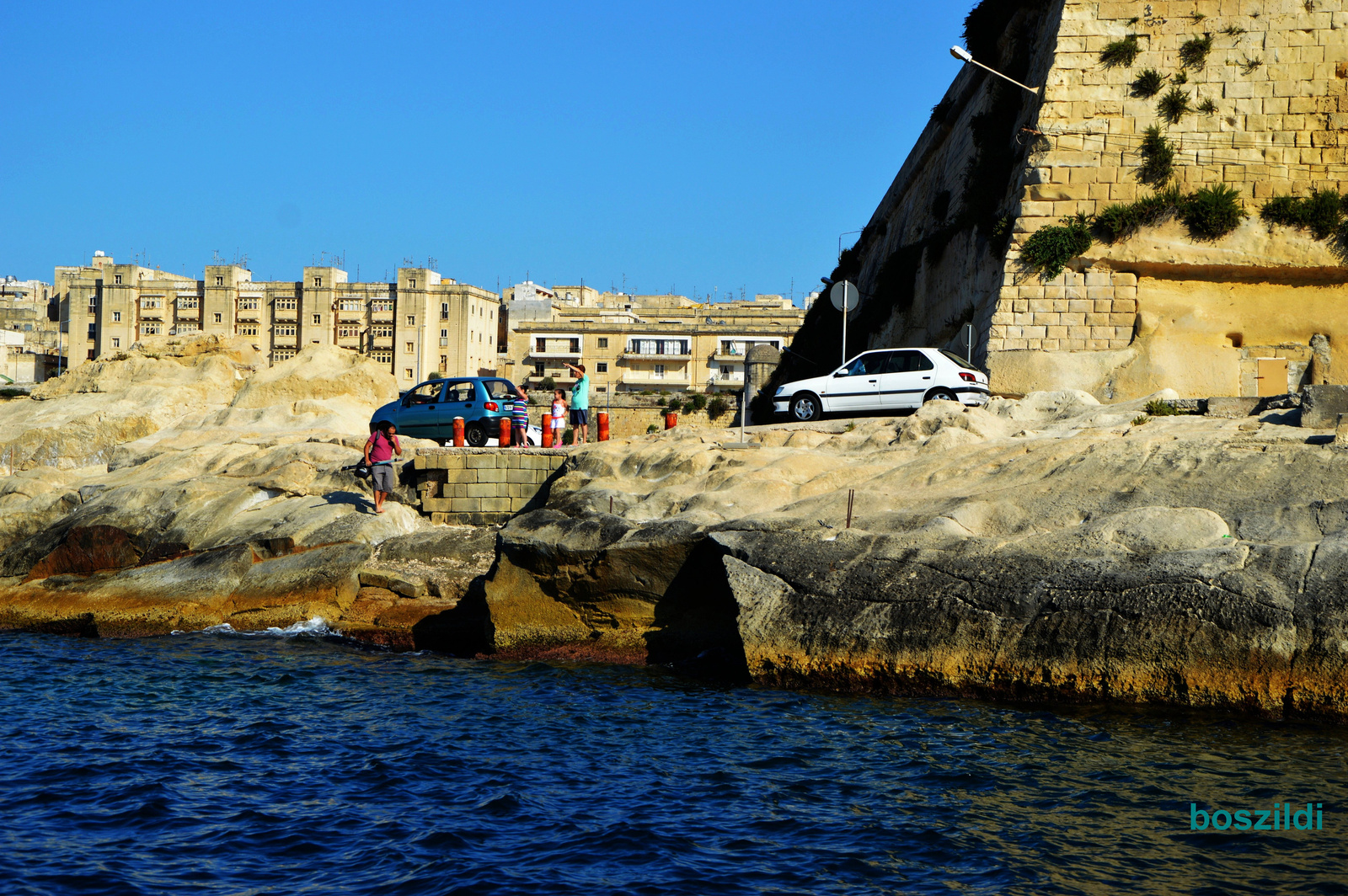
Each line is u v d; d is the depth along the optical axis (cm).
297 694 1667
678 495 2005
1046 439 1961
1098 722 1385
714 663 1802
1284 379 2614
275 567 2244
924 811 1105
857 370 2648
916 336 3653
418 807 1146
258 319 12081
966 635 1511
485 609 2080
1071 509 1641
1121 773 1198
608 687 1680
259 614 2197
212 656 1967
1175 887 931
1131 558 1476
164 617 2214
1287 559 1403
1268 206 2644
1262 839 1023
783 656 1611
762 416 4581
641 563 1841
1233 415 2003
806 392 2669
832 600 1606
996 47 3388
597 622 1917
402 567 2225
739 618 1642
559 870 977
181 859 1015
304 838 1063
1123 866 973
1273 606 1366
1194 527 1492
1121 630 1429
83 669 1862
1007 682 1486
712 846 1029
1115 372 2650
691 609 1861
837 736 1363
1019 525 1645
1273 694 1355
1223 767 1210
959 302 3231
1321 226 2606
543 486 2461
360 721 1498
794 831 1062
